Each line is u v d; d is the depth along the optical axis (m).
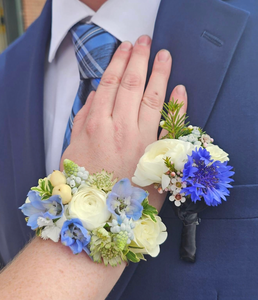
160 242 0.32
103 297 0.33
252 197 0.35
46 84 0.46
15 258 0.34
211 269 0.37
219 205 0.36
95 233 0.31
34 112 0.43
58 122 0.44
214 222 0.37
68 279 0.31
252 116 0.35
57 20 0.43
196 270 0.37
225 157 0.33
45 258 0.32
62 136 0.44
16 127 0.44
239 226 0.36
